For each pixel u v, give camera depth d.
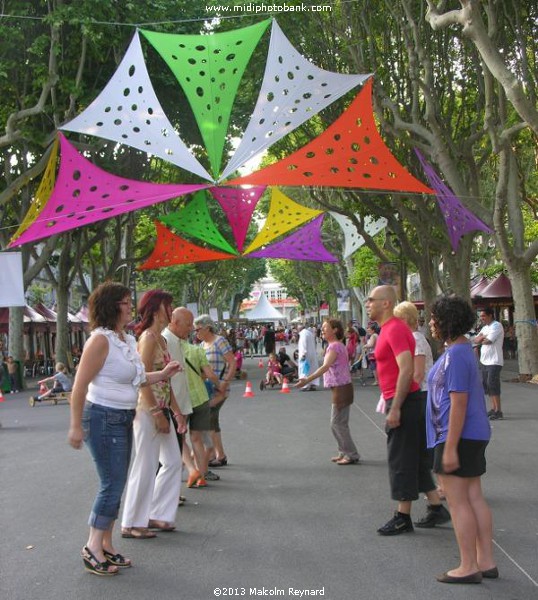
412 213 23.16
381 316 6.56
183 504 7.39
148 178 29.19
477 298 22.86
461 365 4.88
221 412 15.88
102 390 5.29
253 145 13.12
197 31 23.16
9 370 27.67
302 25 22.03
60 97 22.47
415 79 17.42
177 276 47.28
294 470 9.01
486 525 5.00
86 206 13.80
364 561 5.43
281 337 65.94
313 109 13.14
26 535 6.45
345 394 9.29
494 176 25.23
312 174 13.20
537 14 17.98
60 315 30.62
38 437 13.22
